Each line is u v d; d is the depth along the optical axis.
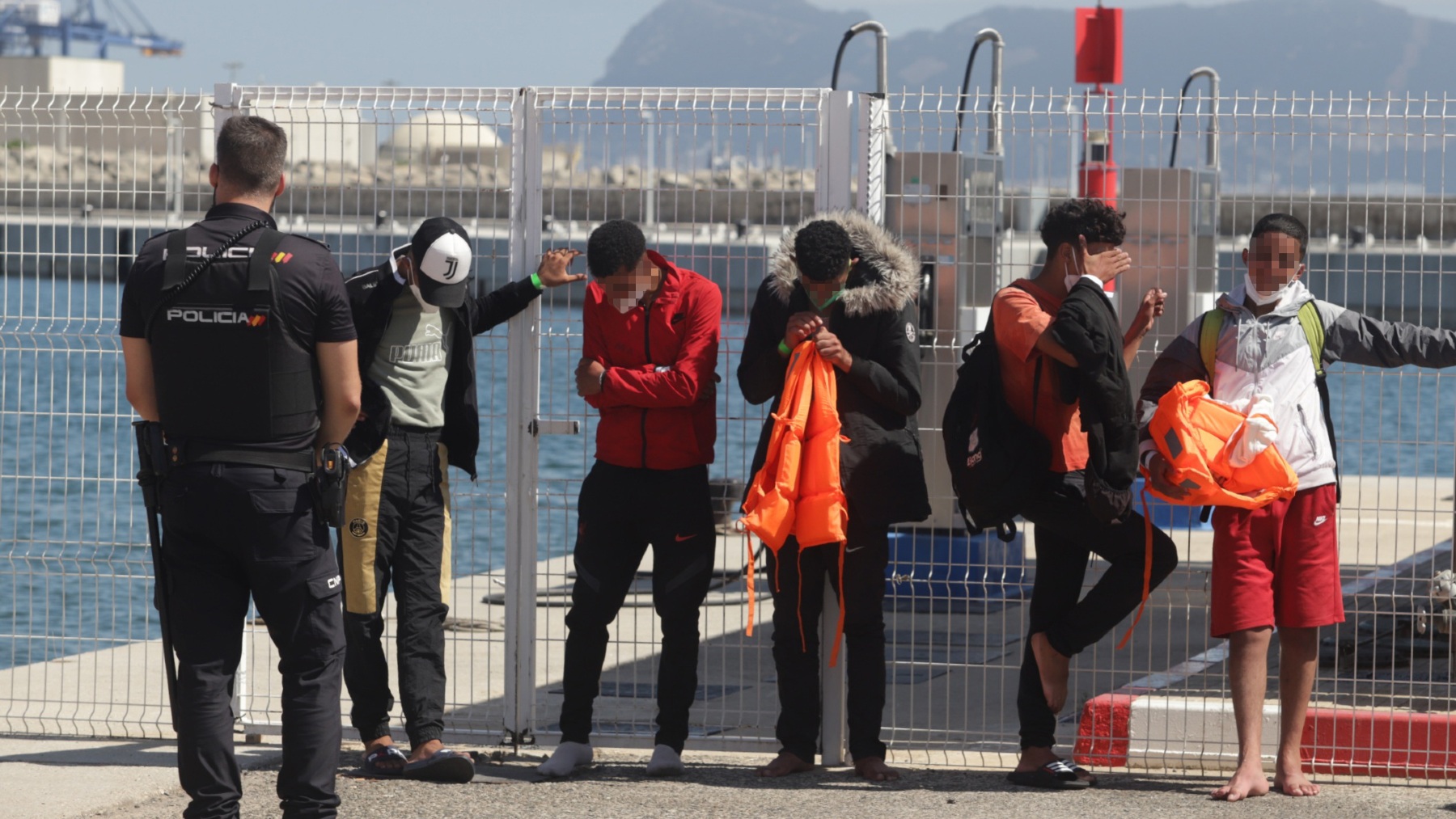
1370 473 28.98
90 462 25.77
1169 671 10.20
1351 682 10.24
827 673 8.99
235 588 7.03
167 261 6.74
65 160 9.66
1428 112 8.62
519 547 9.34
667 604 8.76
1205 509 8.27
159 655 12.06
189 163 10.55
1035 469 8.12
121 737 9.67
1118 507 7.75
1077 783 8.36
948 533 13.84
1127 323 16.00
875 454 8.46
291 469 6.82
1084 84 17.34
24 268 9.73
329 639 6.97
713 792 8.33
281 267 6.71
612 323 8.74
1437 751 8.57
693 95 9.12
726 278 9.24
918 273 8.61
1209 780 8.63
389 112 9.33
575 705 8.88
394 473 8.55
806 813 7.86
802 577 8.64
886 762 9.16
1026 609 13.49
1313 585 8.09
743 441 9.02
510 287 8.99
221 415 6.73
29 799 8.16
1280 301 8.23
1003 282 13.84
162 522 6.98
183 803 8.20
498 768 8.96
